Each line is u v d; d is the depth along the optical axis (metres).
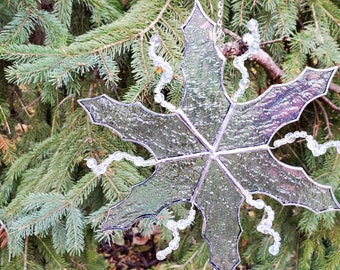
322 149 0.64
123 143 0.85
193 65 0.62
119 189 0.80
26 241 0.91
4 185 0.88
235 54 0.74
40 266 0.89
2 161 0.93
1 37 0.79
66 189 0.84
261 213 0.99
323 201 0.66
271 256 0.96
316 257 0.94
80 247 0.80
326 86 0.63
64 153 0.85
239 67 0.62
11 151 0.90
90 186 0.82
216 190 0.65
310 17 0.86
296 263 0.97
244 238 1.03
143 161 0.64
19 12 0.80
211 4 0.80
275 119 0.63
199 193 0.65
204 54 0.62
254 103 0.63
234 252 0.67
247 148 0.64
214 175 0.65
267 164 0.64
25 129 0.96
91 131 0.86
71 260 0.95
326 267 0.91
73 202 0.81
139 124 0.64
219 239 0.67
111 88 0.90
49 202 0.81
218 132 0.63
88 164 0.64
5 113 0.89
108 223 0.66
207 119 0.63
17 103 0.96
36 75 0.74
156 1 0.79
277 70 0.78
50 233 0.92
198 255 0.97
